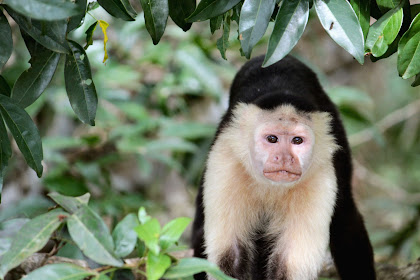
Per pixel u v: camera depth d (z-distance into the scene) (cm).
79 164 1452
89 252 576
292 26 607
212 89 1591
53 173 1394
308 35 1898
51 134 1691
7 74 1255
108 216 1486
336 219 984
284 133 874
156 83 1728
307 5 610
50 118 1602
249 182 930
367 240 1073
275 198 937
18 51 1294
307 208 900
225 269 907
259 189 933
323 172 909
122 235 605
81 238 583
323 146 910
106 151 1587
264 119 896
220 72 1650
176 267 584
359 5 666
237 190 927
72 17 625
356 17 612
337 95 1598
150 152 1535
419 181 2002
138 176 1925
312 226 894
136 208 1533
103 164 1534
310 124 894
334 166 946
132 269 669
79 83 670
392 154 2067
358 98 1619
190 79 1636
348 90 1622
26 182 1471
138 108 1572
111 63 1611
